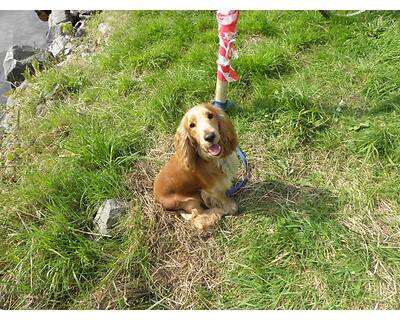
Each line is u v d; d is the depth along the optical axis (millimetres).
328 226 1212
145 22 2070
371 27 1764
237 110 1571
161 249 1243
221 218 1281
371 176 1322
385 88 1541
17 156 1609
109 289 1167
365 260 1135
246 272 1171
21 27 2629
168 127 1568
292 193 1323
